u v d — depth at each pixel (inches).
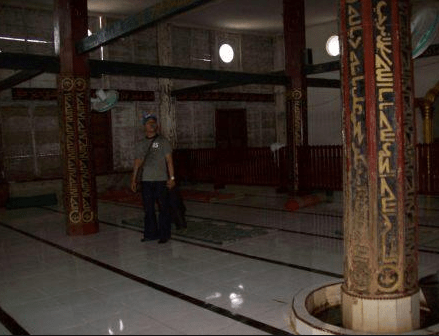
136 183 257.0
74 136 279.4
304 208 347.3
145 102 557.6
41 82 484.4
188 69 331.9
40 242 266.2
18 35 473.7
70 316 150.6
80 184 281.0
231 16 569.3
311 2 528.1
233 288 172.2
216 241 245.0
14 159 469.7
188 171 505.0
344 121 130.6
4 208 421.1
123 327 140.1
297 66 378.9
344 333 119.3
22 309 158.9
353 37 126.1
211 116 612.4
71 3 274.8
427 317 145.6
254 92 653.3
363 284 128.5
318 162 379.2
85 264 214.1
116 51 537.6
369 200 125.9
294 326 132.9
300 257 211.8
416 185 129.9
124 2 484.1
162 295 167.3
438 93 506.3
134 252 232.7
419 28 183.6
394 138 124.3
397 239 126.3
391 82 123.6
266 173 436.1
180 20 578.9
